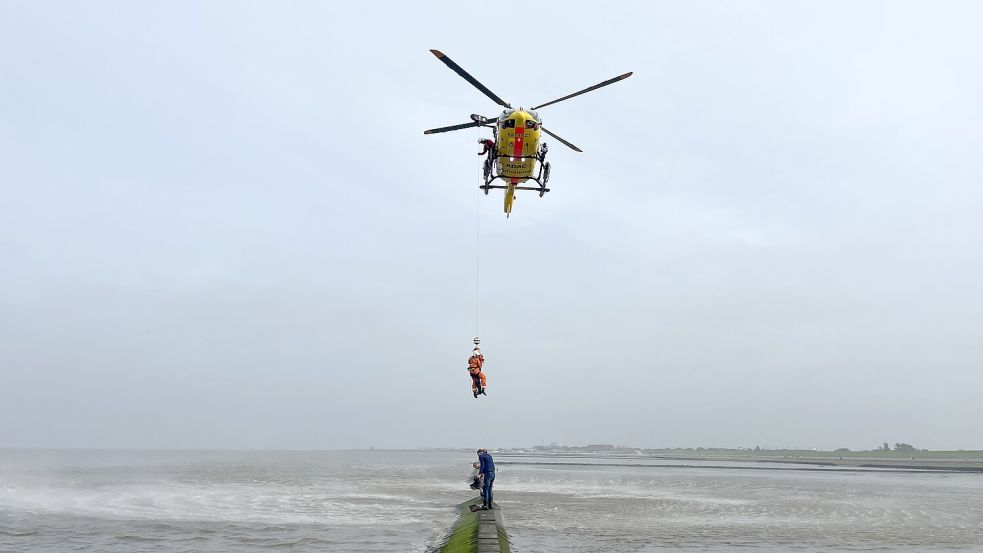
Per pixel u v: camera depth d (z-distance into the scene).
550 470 90.50
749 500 38.69
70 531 23.62
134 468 84.56
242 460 150.25
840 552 19.91
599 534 23.03
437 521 26.42
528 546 20.16
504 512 30.39
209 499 35.91
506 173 17.91
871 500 39.00
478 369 19.16
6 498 35.41
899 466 115.06
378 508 31.59
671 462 151.00
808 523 27.08
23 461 129.75
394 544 20.95
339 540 21.69
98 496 37.16
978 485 56.16
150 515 28.23
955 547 21.06
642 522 26.88
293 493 40.62
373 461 151.00
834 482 60.44
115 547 20.55
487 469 24.31
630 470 92.62
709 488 49.97
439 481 55.84
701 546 20.64
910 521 28.03
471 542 17.48
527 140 17.00
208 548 20.31
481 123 18.25
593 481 60.00
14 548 20.45
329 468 91.75
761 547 20.61
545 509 32.03
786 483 58.28
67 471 72.88
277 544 20.97
